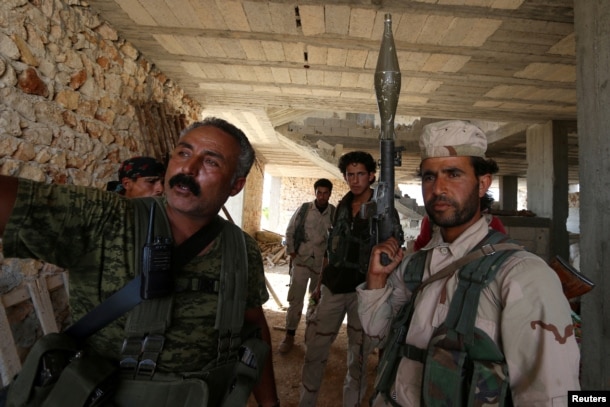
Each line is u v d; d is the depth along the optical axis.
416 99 5.18
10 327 2.15
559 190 6.02
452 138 1.09
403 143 8.49
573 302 3.09
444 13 2.95
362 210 1.50
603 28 2.06
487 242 1.05
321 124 8.76
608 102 2.00
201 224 1.03
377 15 3.04
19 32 2.31
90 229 0.88
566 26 3.05
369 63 4.01
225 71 4.48
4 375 1.96
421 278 1.17
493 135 7.86
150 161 2.52
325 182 4.14
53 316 2.46
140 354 0.87
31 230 0.79
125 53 3.69
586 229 2.10
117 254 0.89
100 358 0.86
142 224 0.94
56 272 2.63
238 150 1.08
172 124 4.45
